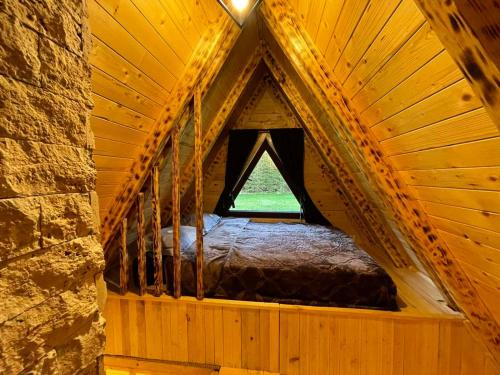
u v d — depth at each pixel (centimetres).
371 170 151
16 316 52
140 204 202
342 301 191
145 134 178
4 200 50
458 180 108
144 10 120
